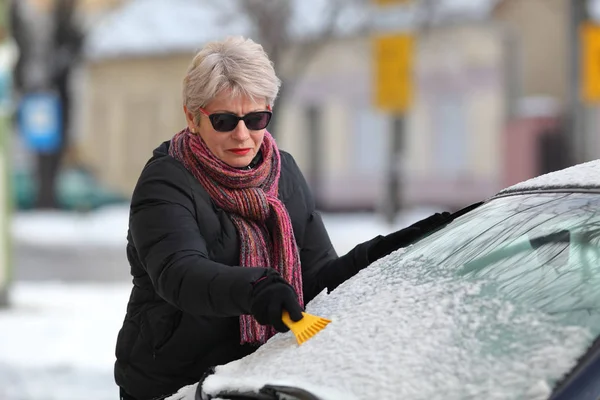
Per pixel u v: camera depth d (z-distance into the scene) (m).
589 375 5.61
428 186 75.94
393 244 8.09
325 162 79.69
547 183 7.62
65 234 62.03
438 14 70.56
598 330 5.88
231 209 7.73
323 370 6.29
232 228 7.72
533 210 7.28
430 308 6.52
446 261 7.18
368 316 6.71
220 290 6.91
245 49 7.71
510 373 5.76
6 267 29.92
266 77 7.71
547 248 6.79
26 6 81.00
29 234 62.12
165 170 7.64
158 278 7.30
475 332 6.15
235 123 7.61
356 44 77.56
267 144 7.99
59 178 81.69
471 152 74.69
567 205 7.12
